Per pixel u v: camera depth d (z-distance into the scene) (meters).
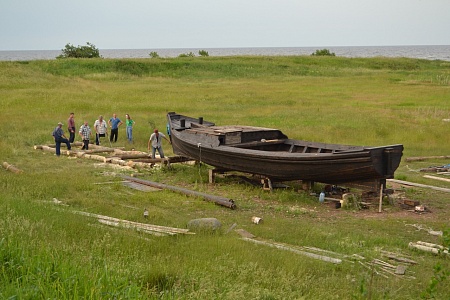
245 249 9.52
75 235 9.32
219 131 17.31
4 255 6.74
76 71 59.25
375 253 9.95
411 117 31.42
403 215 13.49
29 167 18.31
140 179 16.58
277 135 18.11
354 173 13.90
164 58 73.56
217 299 6.50
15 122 27.64
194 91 46.31
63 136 21.67
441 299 7.68
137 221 11.63
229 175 17.36
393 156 13.76
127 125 24.33
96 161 20.00
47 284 5.80
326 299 7.33
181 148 18.42
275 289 7.41
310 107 36.84
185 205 13.70
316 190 15.87
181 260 8.62
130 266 7.39
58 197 13.62
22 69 52.81
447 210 14.01
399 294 7.87
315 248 10.20
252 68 67.88
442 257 9.93
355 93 46.88
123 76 58.53
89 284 5.92
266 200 14.80
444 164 20.42
